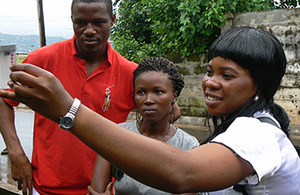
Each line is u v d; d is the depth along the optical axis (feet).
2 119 6.70
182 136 5.44
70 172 6.53
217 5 22.13
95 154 6.55
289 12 21.44
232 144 3.03
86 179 6.57
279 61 3.62
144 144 2.75
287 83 21.70
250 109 3.62
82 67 6.63
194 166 2.78
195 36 24.40
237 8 24.59
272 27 22.08
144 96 5.17
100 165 5.40
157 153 2.73
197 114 25.52
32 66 2.59
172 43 26.45
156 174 2.73
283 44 21.75
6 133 6.61
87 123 2.69
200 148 3.01
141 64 5.34
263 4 25.73
